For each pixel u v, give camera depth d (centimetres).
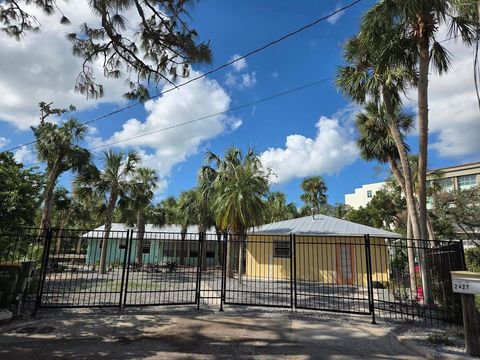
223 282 986
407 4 897
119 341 643
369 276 848
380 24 1009
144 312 882
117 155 2353
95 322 771
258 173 1714
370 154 1620
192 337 680
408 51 1108
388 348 637
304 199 4338
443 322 792
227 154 1922
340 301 1173
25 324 730
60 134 1995
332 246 1939
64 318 794
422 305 922
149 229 3438
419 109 1067
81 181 2209
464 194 2462
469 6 823
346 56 1295
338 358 577
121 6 660
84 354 566
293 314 898
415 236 1145
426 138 1060
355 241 1898
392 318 864
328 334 720
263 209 1655
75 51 729
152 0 679
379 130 1552
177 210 2986
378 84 1190
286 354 592
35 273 1066
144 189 2475
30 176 993
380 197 3328
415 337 686
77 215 3766
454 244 767
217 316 862
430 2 902
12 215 907
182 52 749
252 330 741
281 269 2005
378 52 1103
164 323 782
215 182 1895
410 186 1181
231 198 1623
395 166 1561
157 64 773
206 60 757
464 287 582
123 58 761
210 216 2656
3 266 818
